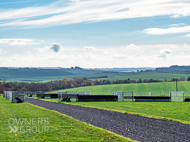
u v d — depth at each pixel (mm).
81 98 44625
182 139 13219
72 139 12977
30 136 13477
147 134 14406
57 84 156500
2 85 148125
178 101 44750
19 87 152500
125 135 14172
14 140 12516
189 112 24906
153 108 29484
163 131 15219
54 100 48906
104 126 16891
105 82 178375
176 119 19922
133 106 32438
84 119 19969
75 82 175500
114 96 45094
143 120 19500
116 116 21797
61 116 21250
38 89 146500
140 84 126875
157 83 125812
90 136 13766
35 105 34750
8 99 51781
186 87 112125
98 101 44062
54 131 14852
